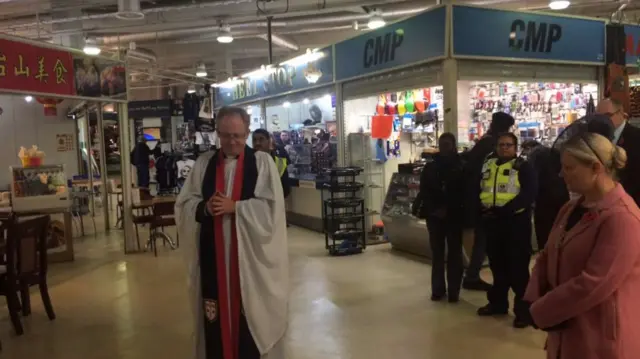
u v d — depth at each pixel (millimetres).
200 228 2826
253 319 2736
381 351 3850
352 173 7102
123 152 7852
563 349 1956
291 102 9828
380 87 7195
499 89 8289
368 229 8250
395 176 7164
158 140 15594
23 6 9062
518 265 4176
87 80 7309
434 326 4309
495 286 4461
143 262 7199
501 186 4172
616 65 7254
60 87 6918
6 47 6180
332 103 8906
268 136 5801
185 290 5730
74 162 14258
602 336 1843
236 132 2771
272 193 2793
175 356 3961
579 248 1906
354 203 7148
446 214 4812
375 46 7047
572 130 3727
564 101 7863
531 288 2113
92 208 11367
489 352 3766
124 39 10805
